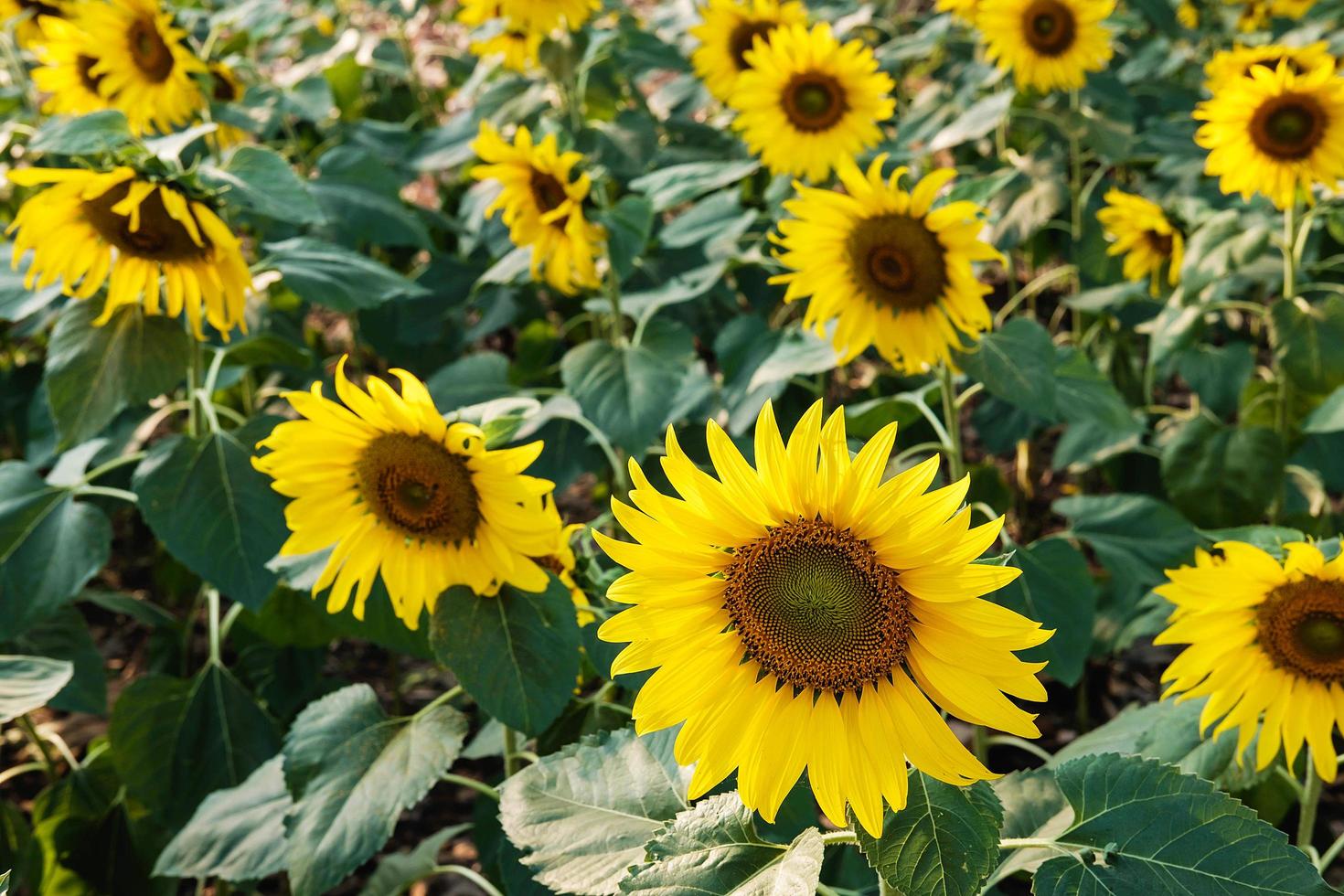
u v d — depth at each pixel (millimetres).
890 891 1789
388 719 2742
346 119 6297
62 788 3717
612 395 3678
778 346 3924
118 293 3188
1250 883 1714
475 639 2508
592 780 2172
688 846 1781
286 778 2656
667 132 5723
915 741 1696
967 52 6258
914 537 1637
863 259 3232
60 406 3188
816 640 1694
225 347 3930
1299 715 2324
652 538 1679
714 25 5207
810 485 1659
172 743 3635
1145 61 6316
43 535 3359
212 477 3266
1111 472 4797
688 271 5148
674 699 1729
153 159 2971
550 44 5184
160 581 4582
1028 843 1844
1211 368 4309
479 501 2453
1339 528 4500
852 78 4426
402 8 6434
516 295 5188
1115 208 4367
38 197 2963
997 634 1646
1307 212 4195
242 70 5820
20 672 2643
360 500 2484
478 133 5457
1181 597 2295
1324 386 3875
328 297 3395
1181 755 2662
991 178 3268
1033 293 5996
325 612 3072
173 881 3627
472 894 3900
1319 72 3598
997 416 4676
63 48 4164
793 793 2498
